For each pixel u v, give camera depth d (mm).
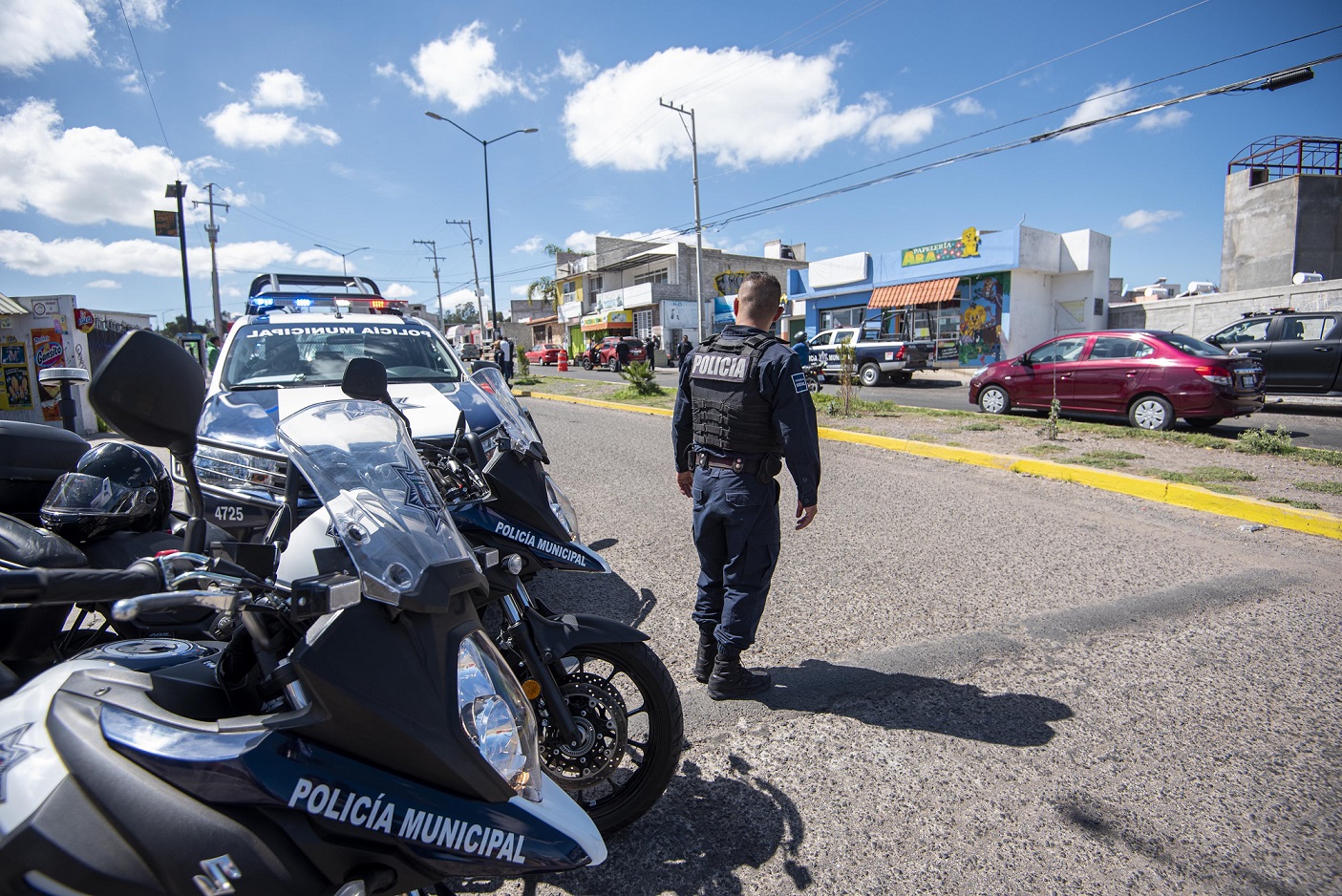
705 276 47594
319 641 1538
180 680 1710
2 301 13430
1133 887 2320
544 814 1750
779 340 3303
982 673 3729
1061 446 9281
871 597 4734
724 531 3441
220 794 1451
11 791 1423
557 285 62531
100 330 18266
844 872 2426
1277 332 14461
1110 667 3752
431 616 1679
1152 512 6566
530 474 2834
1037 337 27750
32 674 2262
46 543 2160
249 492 4180
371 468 1886
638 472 8641
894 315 30672
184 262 27609
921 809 2723
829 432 10898
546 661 2465
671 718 2527
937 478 8078
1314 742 3062
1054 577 5016
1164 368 10844
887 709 3418
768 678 3592
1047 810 2695
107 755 1466
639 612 4578
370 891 1547
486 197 32031
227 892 1417
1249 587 4777
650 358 35656
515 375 28109
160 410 1605
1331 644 3934
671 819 2719
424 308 11352
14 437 3037
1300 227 26719
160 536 2818
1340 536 5688
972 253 27234
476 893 2363
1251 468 7797
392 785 1568
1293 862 2414
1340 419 12875
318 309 7980
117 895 1394
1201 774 2879
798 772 2971
